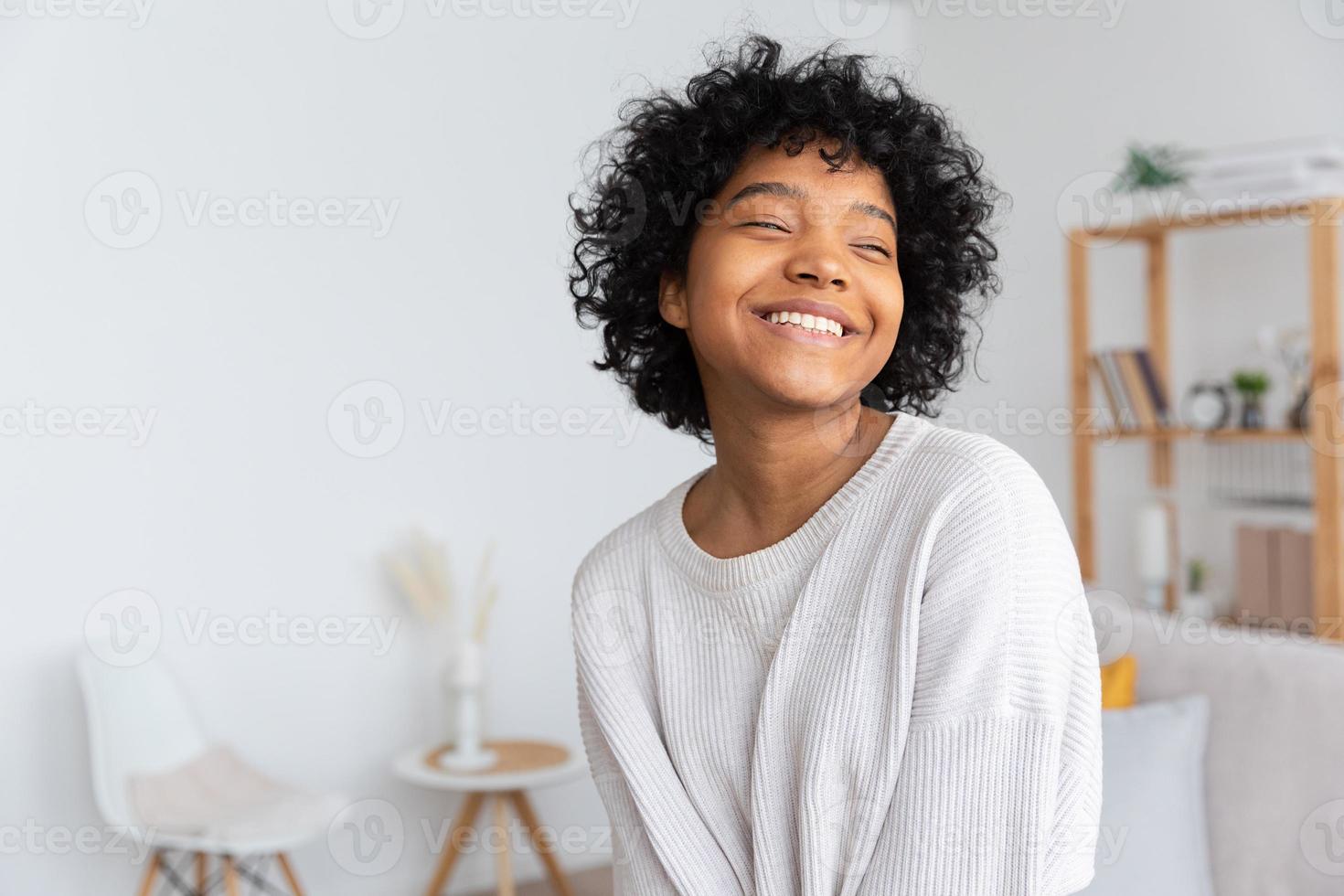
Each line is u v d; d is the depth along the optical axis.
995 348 3.91
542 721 3.59
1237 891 1.83
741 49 0.88
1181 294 3.46
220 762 2.99
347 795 3.31
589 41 3.64
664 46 3.76
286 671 3.23
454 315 3.45
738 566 0.84
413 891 3.39
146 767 2.87
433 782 2.93
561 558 3.62
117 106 3.03
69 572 2.99
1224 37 3.36
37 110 2.95
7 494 2.93
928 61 4.14
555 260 3.59
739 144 0.81
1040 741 0.71
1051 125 3.77
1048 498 0.77
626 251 0.91
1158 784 1.81
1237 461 3.38
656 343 0.97
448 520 3.45
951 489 0.75
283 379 3.23
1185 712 1.90
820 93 0.80
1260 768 1.85
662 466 3.78
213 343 3.14
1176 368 3.48
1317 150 2.85
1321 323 2.85
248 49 3.18
